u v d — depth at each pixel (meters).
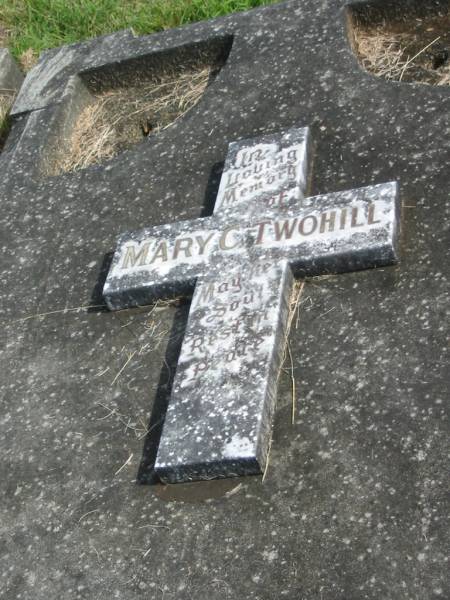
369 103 1.31
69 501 1.05
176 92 1.58
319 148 1.28
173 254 1.18
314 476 0.96
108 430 1.09
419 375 0.99
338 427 0.99
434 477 0.92
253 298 1.09
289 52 1.45
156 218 1.30
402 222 1.13
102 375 1.15
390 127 1.26
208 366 1.05
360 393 1.01
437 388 0.98
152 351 1.15
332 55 1.41
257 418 0.99
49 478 1.08
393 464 0.94
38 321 1.25
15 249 1.35
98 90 1.63
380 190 1.13
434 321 1.03
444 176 1.17
